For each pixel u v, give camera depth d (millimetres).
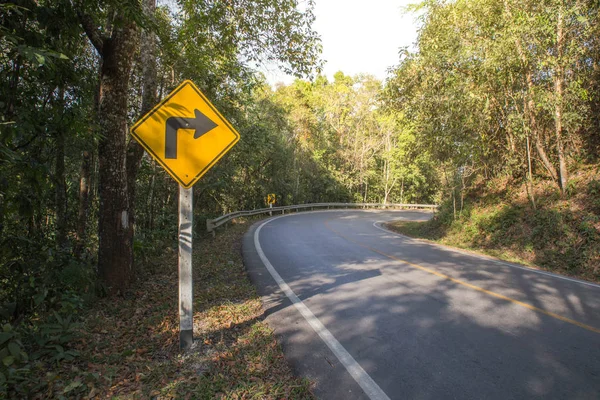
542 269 9195
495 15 12438
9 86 3814
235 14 9836
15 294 4980
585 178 12188
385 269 8523
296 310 5488
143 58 8008
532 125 13008
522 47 11805
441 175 19625
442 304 5863
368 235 16047
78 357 3848
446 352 4125
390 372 3668
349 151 40406
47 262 5324
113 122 6020
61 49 4281
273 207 28219
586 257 9445
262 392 3223
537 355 4062
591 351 4164
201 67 10602
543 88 12430
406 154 20344
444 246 13508
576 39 11648
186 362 3758
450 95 13117
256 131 17125
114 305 5625
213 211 22844
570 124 12336
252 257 9750
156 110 3811
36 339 3883
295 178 33656
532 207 12883
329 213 32250
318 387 3377
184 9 9664
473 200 17375
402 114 17141
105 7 5348
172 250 10945
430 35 13781
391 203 42656
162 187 15375
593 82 12766
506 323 5035
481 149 15984
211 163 3910
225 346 4125
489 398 3221
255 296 6133
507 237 12656
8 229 5309
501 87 13008
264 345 4191
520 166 15250
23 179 4156
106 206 6062
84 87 4879
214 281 7172
